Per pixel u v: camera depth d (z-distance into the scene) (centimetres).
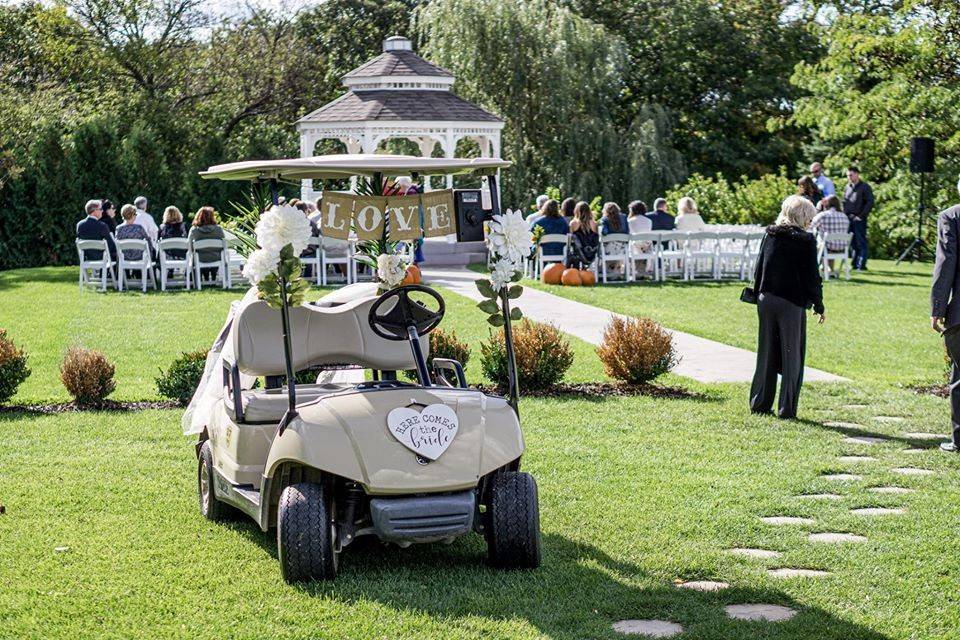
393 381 652
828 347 1362
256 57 3934
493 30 3095
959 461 814
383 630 493
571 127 3139
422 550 614
